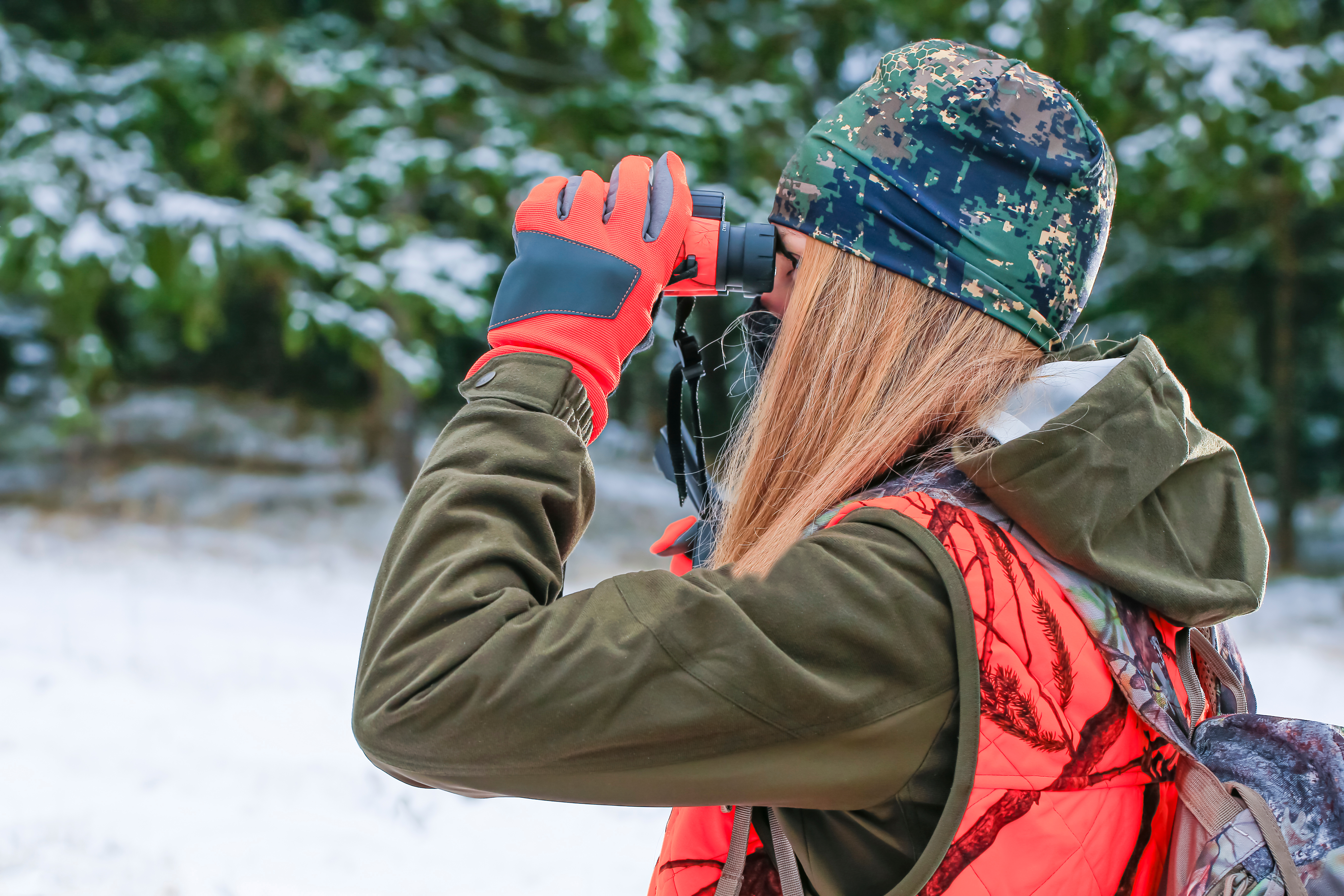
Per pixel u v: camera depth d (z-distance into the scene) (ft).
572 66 38.06
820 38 38.47
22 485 40.86
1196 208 30.68
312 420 55.42
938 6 32.14
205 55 32.48
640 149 31.96
